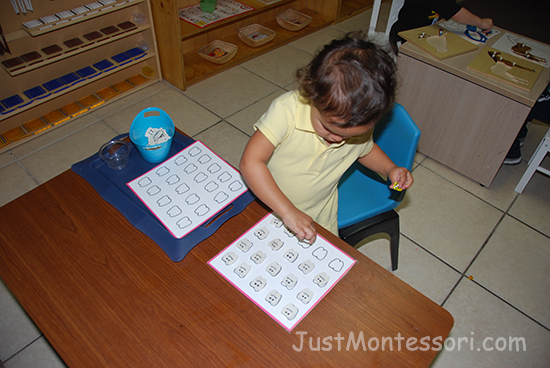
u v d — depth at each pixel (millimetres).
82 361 609
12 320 1332
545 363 1312
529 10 2844
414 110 1924
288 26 3014
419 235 1702
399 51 1765
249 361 611
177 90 2430
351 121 633
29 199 841
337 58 656
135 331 644
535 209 1839
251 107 2332
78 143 2023
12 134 2008
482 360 1314
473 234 1718
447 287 1521
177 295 690
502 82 1560
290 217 745
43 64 1856
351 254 759
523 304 1477
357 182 1322
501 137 1709
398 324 662
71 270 725
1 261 734
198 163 924
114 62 2238
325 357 618
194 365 605
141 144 881
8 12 1749
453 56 1676
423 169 2012
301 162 921
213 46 2715
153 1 2119
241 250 753
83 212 820
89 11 1892
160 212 818
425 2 1764
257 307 676
